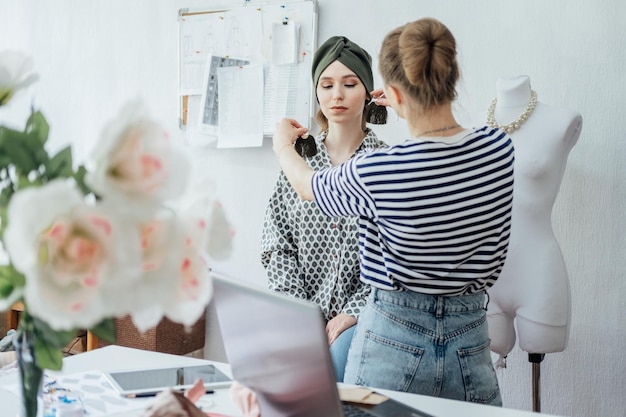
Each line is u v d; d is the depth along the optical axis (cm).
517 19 282
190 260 87
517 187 239
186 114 350
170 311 85
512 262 244
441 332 161
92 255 74
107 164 76
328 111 236
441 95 153
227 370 163
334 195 166
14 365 184
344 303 231
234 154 340
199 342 346
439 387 163
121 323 325
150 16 358
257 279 339
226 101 336
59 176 89
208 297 88
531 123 240
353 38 312
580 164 276
